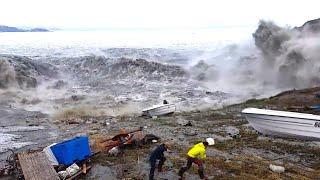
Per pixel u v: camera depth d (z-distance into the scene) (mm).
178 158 16406
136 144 18344
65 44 127438
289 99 31984
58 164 14961
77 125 25953
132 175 14453
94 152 16828
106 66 57312
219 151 17828
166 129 22891
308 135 19391
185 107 34844
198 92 43406
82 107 34531
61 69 56719
